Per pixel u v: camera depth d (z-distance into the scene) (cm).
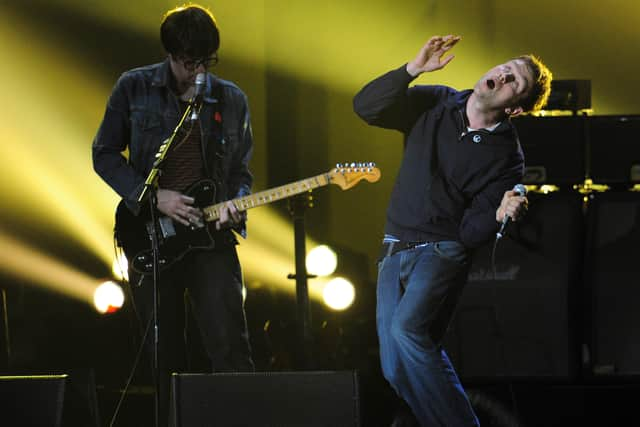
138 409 1614
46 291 2247
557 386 1456
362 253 2444
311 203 1761
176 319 1205
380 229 2448
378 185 2452
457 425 1109
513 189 1084
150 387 1769
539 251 1452
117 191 1186
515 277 1458
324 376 1000
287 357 1892
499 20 2267
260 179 2502
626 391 1442
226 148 1224
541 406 1448
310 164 2462
